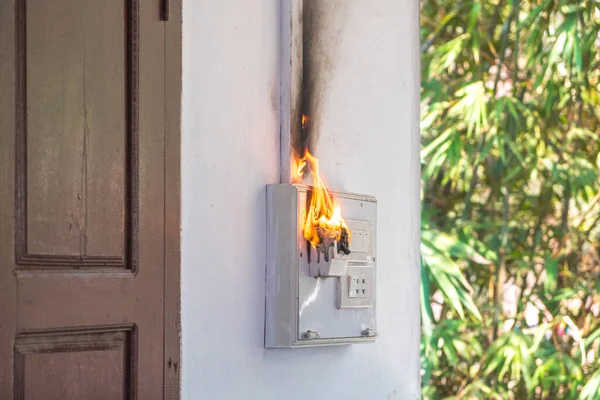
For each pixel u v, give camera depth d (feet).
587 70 23.34
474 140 24.02
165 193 11.18
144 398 10.82
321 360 13.47
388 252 14.74
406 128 15.10
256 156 12.63
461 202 24.54
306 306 12.85
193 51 11.78
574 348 23.58
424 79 24.04
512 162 23.88
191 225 11.68
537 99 23.70
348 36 14.08
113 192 10.52
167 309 11.16
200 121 11.84
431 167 23.00
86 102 10.20
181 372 11.46
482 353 24.07
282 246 12.67
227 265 12.14
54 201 9.82
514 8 23.17
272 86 12.94
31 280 9.55
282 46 13.11
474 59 24.06
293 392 13.01
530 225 24.09
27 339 9.55
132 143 10.75
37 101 9.66
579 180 23.17
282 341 12.60
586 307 23.67
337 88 13.87
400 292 14.94
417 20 15.42
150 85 10.99
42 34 9.73
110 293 10.42
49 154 9.77
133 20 10.78
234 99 12.34
